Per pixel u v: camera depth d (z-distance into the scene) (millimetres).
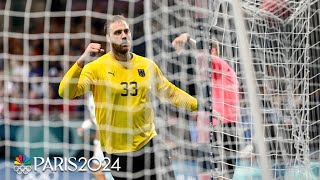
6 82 22203
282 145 18344
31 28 22328
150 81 17812
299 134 18453
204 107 18250
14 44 22312
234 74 18031
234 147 18125
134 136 17719
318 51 19719
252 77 12195
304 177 18047
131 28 18797
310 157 19406
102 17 20578
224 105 18016
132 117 17609
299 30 19469
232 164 18109
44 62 21812
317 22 19406
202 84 18266
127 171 17875
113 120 17672
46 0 21922
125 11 20578
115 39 17391
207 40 18000
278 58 19156
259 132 12305
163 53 19000
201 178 17953
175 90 18188
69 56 21547
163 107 18938
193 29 18312
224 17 17422
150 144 17812
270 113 18531
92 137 20938
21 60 22281
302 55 19156
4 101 22328
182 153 18688
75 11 21406
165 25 18875
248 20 18547
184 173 18484
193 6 18234
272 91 18812
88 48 17453
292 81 19109
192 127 18875
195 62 18594
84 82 17562
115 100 17594
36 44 22328
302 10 18891
